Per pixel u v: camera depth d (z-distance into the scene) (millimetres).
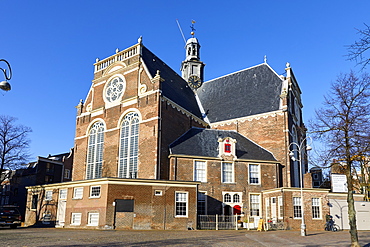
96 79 47812
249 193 39438
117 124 43000
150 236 23250
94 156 44469
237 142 43719
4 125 47438
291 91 48875
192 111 48625
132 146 40938
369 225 36500
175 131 42094
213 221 34375
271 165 41281
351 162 22047
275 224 32656
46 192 38094
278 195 35094
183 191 31938
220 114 50531
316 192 34312
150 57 47156
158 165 37938
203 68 60156
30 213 39375
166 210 30953
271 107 46031
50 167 64625
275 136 43906
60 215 35344
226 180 39562
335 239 23750
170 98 43438
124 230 28766
